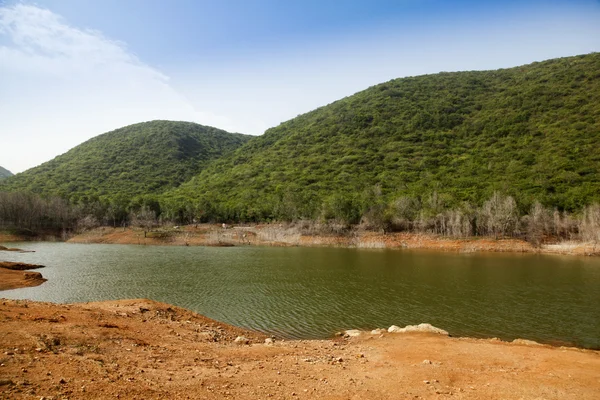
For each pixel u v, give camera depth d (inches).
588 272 1881.2
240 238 3855.8
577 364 618.8
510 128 5866.1
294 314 1089.4
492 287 1488.7
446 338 814.5
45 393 336.5
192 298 1272.1
